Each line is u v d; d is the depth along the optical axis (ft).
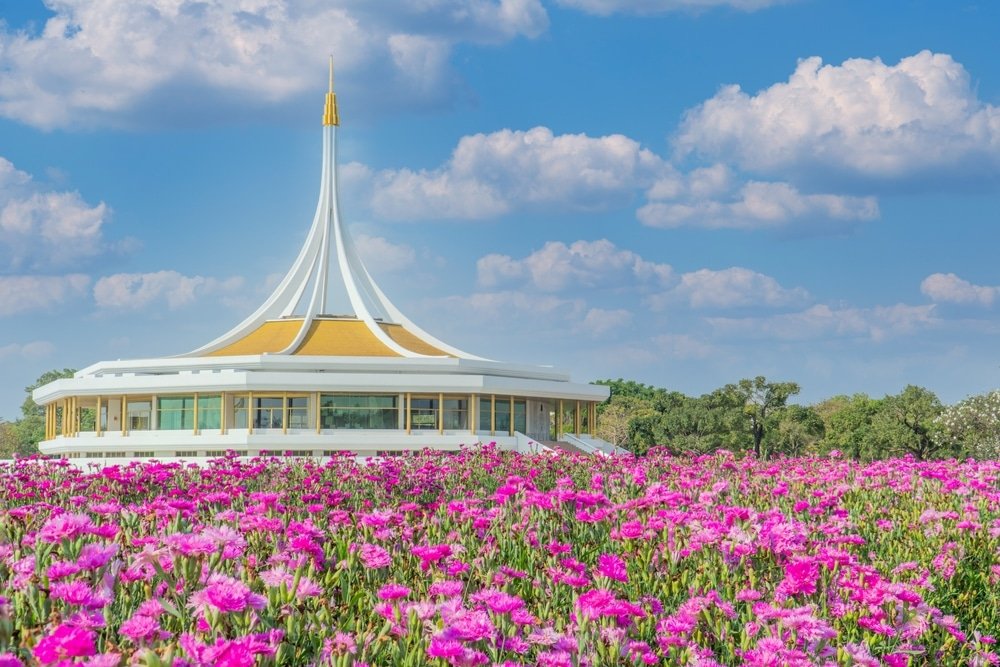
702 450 294.46
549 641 27.14
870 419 306.76
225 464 86.28
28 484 66.80
